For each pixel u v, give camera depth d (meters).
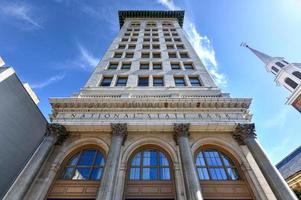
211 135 16.59
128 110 17.50
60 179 13.94
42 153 13.91
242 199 12.85
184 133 15.50
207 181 13.66
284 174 34.56
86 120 16.59
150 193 12.98
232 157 15.48
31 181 12.36
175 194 12.72
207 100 17.59
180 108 17.53
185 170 12.80
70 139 16.31
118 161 13.74
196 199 11.01
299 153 34.34
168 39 35.94
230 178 14.23
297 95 44.56
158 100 17.61
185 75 24.20
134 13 48.75
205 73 24.56
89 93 20.48
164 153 15.66
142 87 21.58
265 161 13.34
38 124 20.95
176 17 49.19
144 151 15.94
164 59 28.06
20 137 18.20
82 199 12.70
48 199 12.78
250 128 15.78
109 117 16.94
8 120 17.19
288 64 58.44
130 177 14.09
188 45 33.00
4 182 15.67
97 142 16.12
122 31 40.16
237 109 17.56
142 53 30.30
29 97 20.27
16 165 17.17
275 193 11.77
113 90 20.97
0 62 18.69
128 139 16.09
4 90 17.20
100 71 25.14
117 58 28.70
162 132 16.64
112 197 11.53
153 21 46.97
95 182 13.51
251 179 13.52
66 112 17.36
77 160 15.36
